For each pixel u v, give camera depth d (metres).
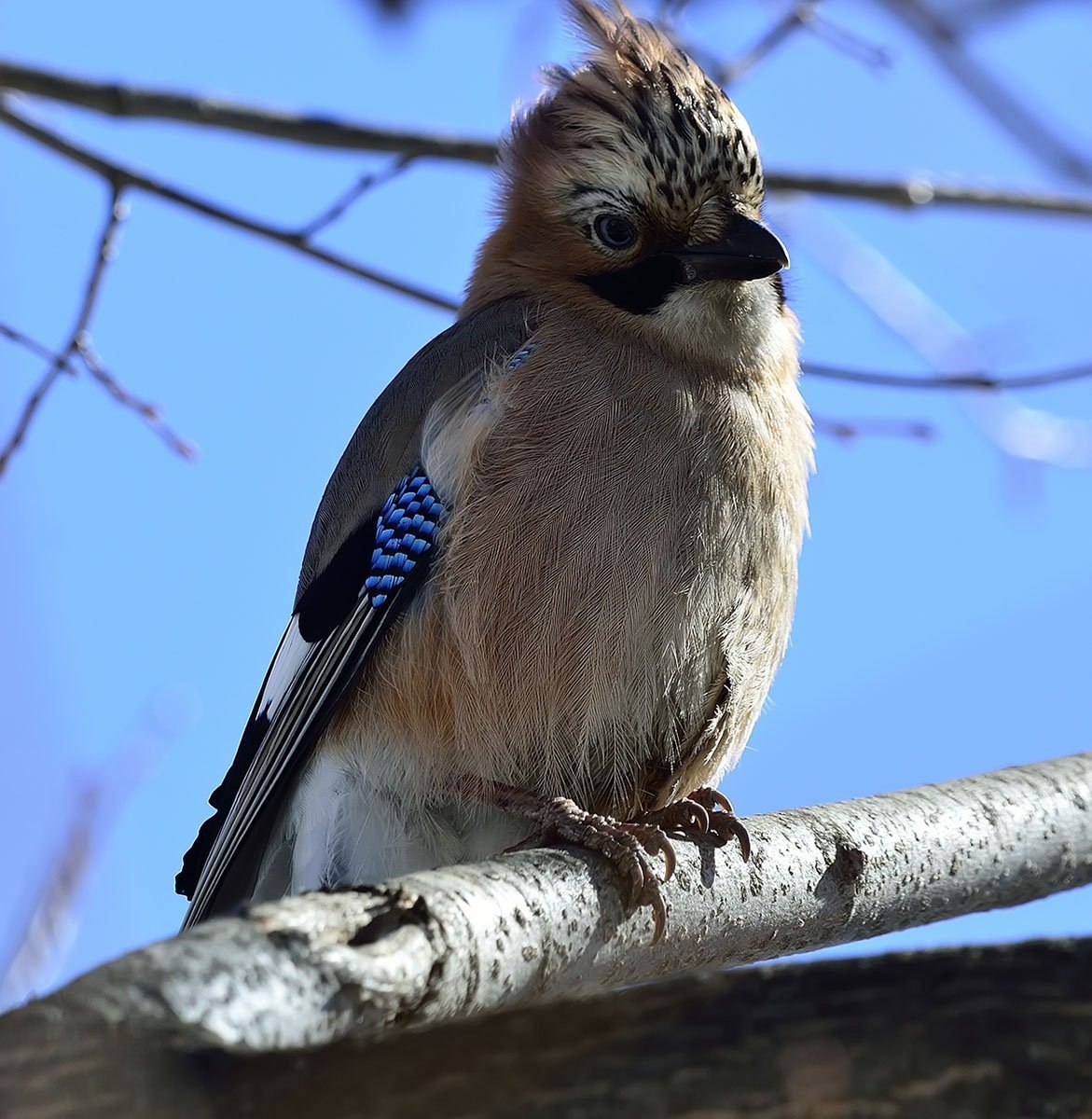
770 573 8.14
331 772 8.09
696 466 7.86
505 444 7.87
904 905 6.44
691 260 8.45
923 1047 4.34
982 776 6.83
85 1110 3.77
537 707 7.68
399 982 4.45
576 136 8.99
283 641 8.72
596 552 7.67
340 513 8.62
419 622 7.89
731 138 8.67
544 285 8.86
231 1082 4.00
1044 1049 4.35
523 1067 4.23
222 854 8.08
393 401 8.79
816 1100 4.27
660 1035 4.30
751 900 6.18
